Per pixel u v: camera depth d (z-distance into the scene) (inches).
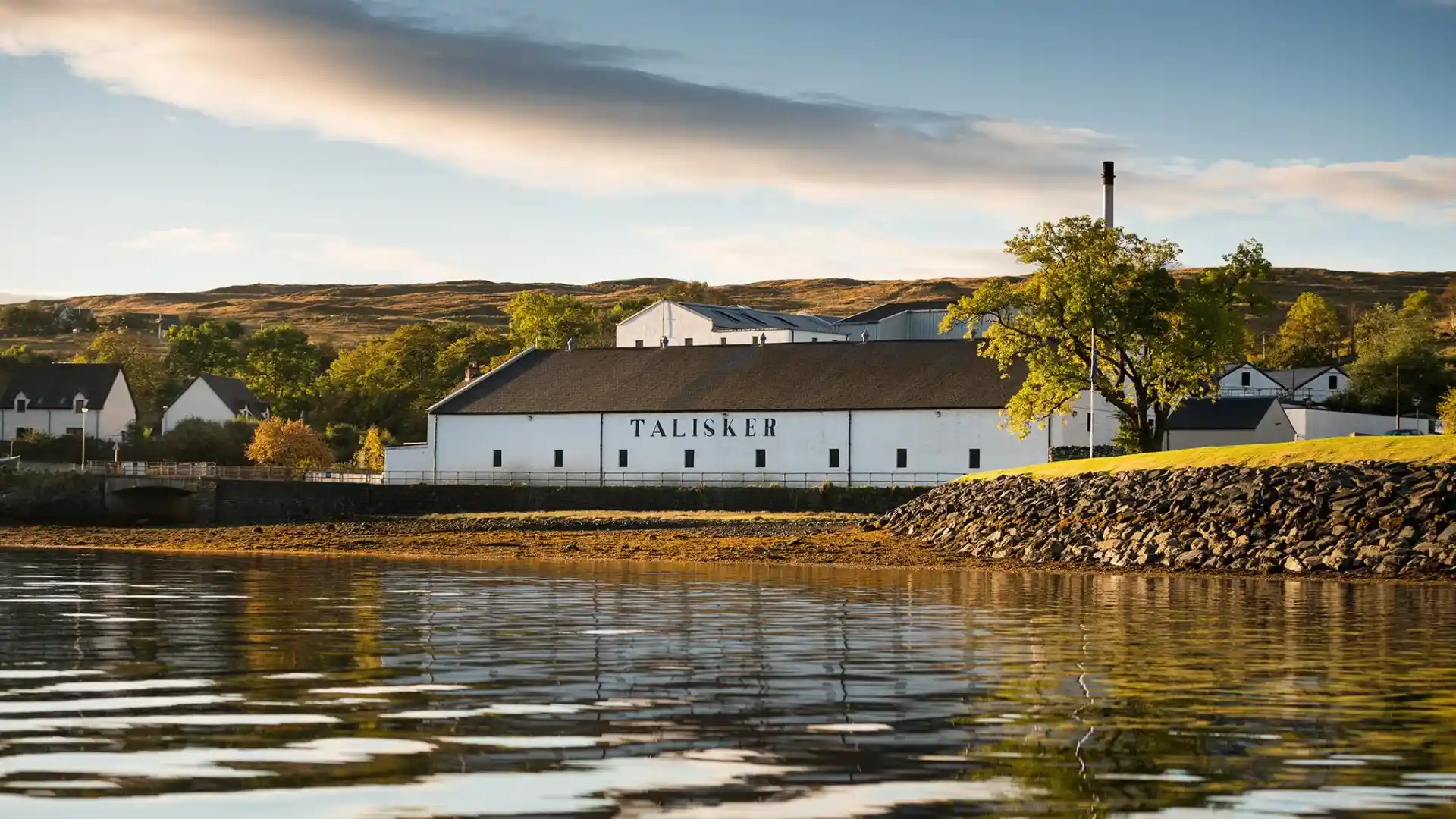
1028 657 1073.5
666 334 6107.3
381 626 1304.1
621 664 1019.3
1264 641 1211.2
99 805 574.6
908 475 4094.5
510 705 821.2
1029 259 3528.5
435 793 595.2
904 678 949.2
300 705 816.3
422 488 4261.8
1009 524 2701.8
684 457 4325.8
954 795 597.9
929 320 6048.2
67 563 2487.7
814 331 5905.5
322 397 7559.1
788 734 733.3
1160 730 750.5
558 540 3097.9
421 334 7509.8
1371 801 591.5
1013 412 3572.8
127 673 956.6
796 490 3934.5
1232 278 3565.5
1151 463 2787.9
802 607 1552.7
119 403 6909.5
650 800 585.6
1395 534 2169.0
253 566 2383.1
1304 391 6835.6
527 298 7746.1
